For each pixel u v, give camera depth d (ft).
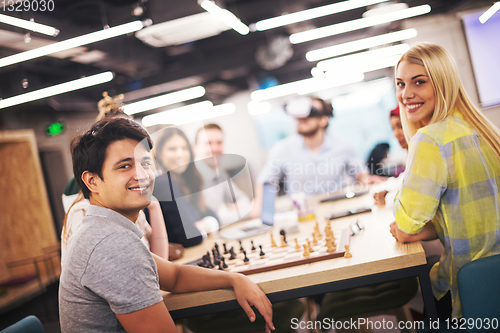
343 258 4.87
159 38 13.99
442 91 4.92
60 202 24.23
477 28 19.11
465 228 4.65
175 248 6.88
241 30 14.73
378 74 26.71
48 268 20.94
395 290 5.86
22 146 21.44
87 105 22.34
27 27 11.33
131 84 21.91
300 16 13.20
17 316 16.24
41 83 18.57
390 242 5.17
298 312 6.20
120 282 3.52
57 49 11.89
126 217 4.10
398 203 4.89
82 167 3.93
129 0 13.92
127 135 3.88
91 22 14.11
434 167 4.62
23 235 21.86
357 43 18.11
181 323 6.15
